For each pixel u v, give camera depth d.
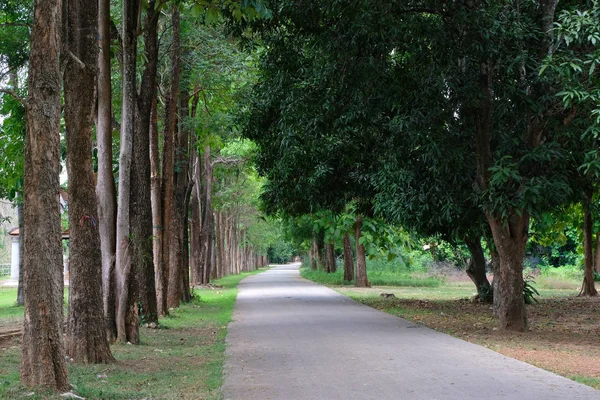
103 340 10.80
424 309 21.69
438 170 14.65
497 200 13.41
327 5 13.34
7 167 16.98
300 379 8.87
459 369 9.55
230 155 38.12
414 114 13.75
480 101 13.92
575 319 18.69
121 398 7.72
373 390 8.02
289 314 19.64
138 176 16.23
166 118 20.39
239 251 77.94
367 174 22.31
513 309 15.02
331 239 39.66
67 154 10.91
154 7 15.45
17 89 16.48
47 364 7.83
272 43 16.89
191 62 21.94
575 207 28.75
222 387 8.39
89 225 10.80
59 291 7.99
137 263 16.44
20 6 16.58
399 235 36.78
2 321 18.27
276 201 24.75
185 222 26.09
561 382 8.51
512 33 13.34
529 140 14.36
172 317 19.44
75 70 10.63
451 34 13.48
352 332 14.59
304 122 15.70
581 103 12.91
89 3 10.74
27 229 7.89
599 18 12.44
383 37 13.55
